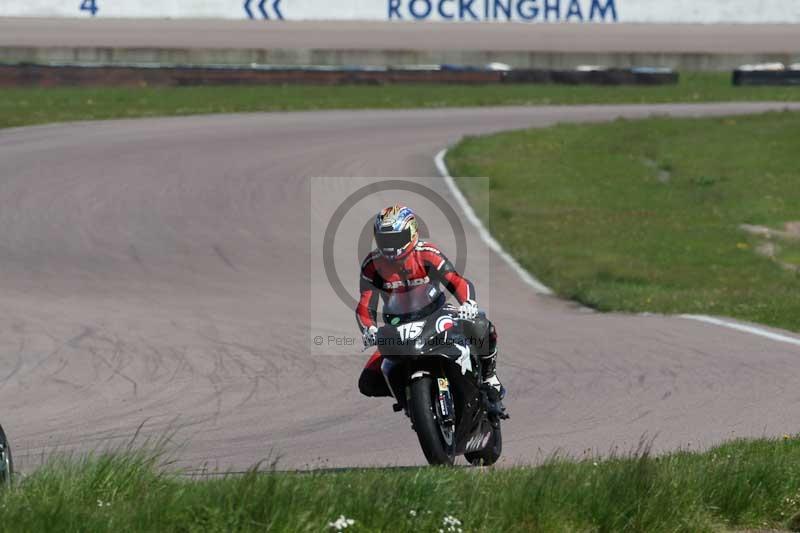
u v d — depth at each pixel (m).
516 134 128.75
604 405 37.59
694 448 30.69
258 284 66.25
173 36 193.75
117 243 76.62
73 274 66.94
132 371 42.91
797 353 47.94
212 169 103.00
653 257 80.31
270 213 88.19
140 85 156.12
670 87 179.50
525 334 52.56
